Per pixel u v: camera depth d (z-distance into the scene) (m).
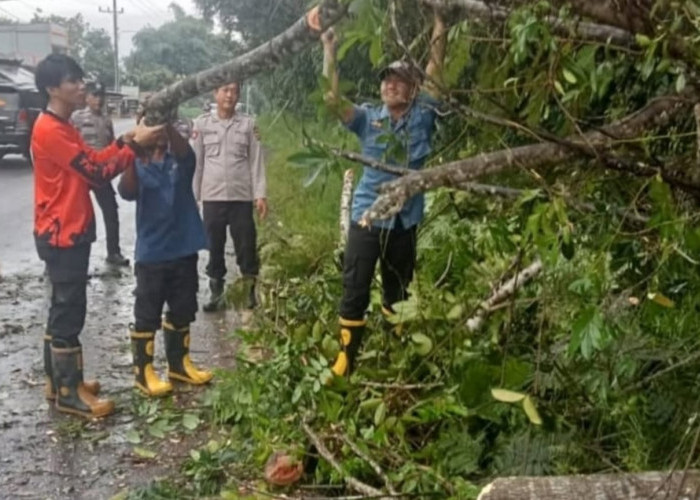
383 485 3.50
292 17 5.99
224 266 6.82
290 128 3.94
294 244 6.84
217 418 4.49
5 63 18.62
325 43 3.06
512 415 3.48
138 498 3.68
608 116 3.09
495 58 2.98
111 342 6.09
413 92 3.72
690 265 3.00
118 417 4.68
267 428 3.93
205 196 6.62
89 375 5.36
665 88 2.88
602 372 3.23
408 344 4.02
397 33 2.57
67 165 4.46
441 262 4.63
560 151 2.47
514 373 3.27
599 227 2.94
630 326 3.09
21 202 12.95
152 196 4.81
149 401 4.86
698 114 2.40
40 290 7.66
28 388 5.15
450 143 3.77
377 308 4.76
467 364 3.65
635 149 2.64
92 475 4.01
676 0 2.28
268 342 4.60
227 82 3.16
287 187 10.84
